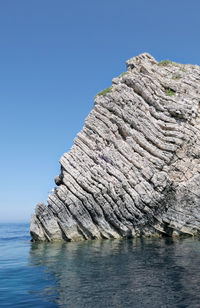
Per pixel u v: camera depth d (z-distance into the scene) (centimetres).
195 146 3338
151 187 3002
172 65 4062
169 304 1037
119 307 1019
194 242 2669
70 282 1344
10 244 3030
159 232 3094
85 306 1040
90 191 2919
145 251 2166
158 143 3222
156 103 3469
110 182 2950
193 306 1014
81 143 3316
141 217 2952
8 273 1566
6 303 1096
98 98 3709
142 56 4147
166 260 1812
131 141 3234
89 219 2884
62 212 2869
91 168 3042
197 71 3856
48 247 2544
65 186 2986
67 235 2823
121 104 3478
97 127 3397
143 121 3334
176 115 3419
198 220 3134
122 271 1525
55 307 1042
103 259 1873
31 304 1078
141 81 3569
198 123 3491
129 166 3069
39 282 1365
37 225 2914
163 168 3117
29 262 1880
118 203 2911
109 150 3192
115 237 2912
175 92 3644
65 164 3116
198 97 3597
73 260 1877
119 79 3941
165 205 3097
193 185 3172
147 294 1146
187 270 1525
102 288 1237
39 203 2905
